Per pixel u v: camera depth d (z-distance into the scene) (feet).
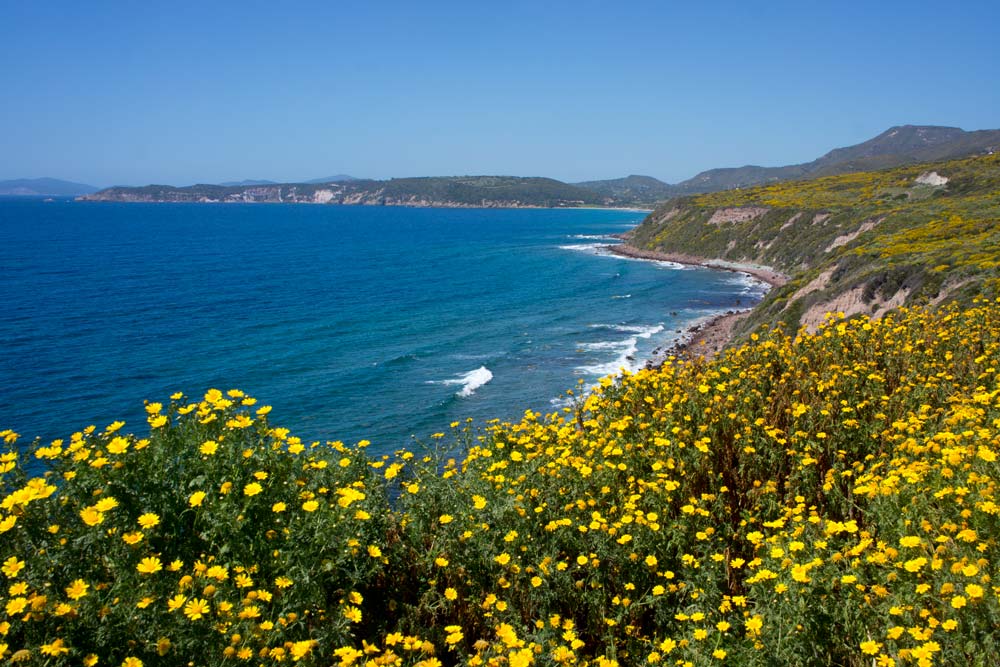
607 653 14.90
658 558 17.99
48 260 271.28
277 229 522.06
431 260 303.68
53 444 16.65
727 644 14.08
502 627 13.91
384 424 87.15
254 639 12.25
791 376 32.40
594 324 156.04
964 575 13.39
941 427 23.62
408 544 18.13
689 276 250.37
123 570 13.04
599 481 21.89
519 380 107.14
